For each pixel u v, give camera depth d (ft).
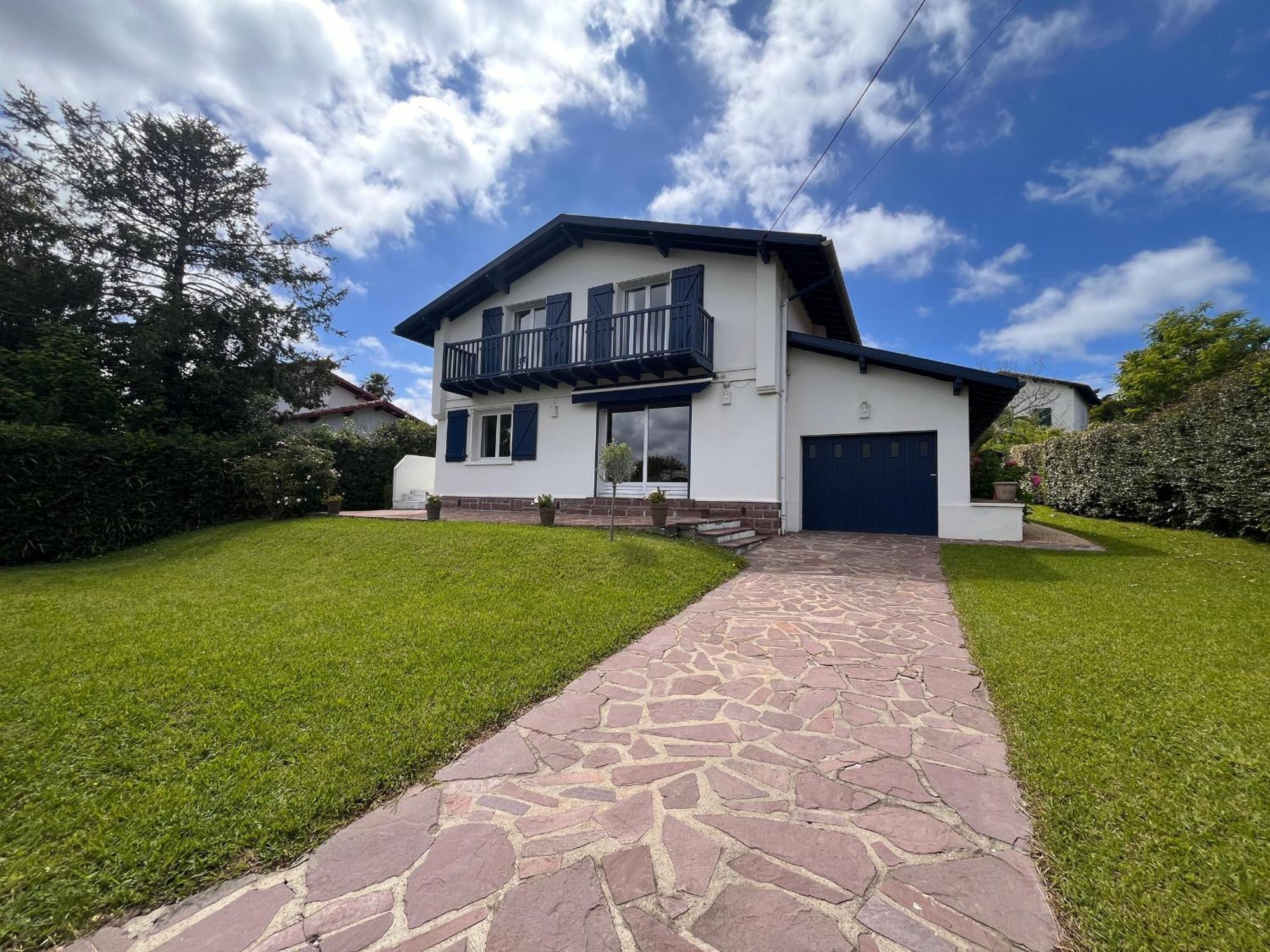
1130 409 67.72
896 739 8.07
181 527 33.30
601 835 5.89
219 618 14.17
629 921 4.69
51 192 38.70
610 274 35.45
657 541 23.09
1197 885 4.88
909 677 10.59
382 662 10.89
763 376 29.99
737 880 5.18
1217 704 8.43
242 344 45.91
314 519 33.60
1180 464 26.30
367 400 76.07
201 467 34.58
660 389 32.81
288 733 7.95
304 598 16.37
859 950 4.37
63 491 28.09
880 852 5.57
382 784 6.81
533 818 6.21
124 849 5.49
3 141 37.37
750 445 30.55
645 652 12.18
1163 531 27.09
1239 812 5.87
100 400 36.01
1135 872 5.07
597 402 35.73
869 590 17.87
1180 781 6.48
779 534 29.89
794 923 4.66
